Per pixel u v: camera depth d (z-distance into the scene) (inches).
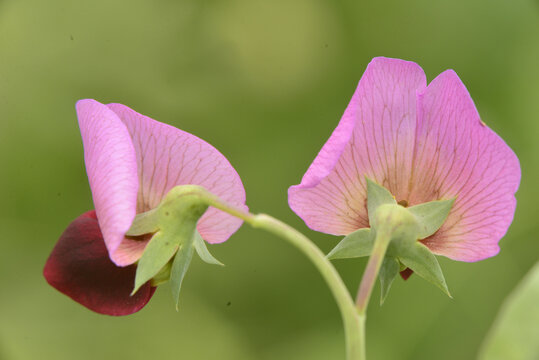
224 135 22.4
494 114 21.6
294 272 20.4
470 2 22.3
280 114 22.6
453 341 18.7
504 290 18.9
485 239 12.0
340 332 20.0
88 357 20.6
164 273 12.1
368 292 11.6
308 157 21.7
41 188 21.8
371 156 12.1
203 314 20.5
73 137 22.4
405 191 12.2
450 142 12.1
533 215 19.9
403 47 22.6
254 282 20.5
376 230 12.0
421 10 22.6
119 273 12.1
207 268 20.6
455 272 19.1
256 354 20.2
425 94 12.1
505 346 11.5
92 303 12.1
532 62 21.7
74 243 12.1
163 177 12.4
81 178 22.1
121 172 11.8
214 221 12.5
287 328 20.3
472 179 12.1
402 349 18.8
